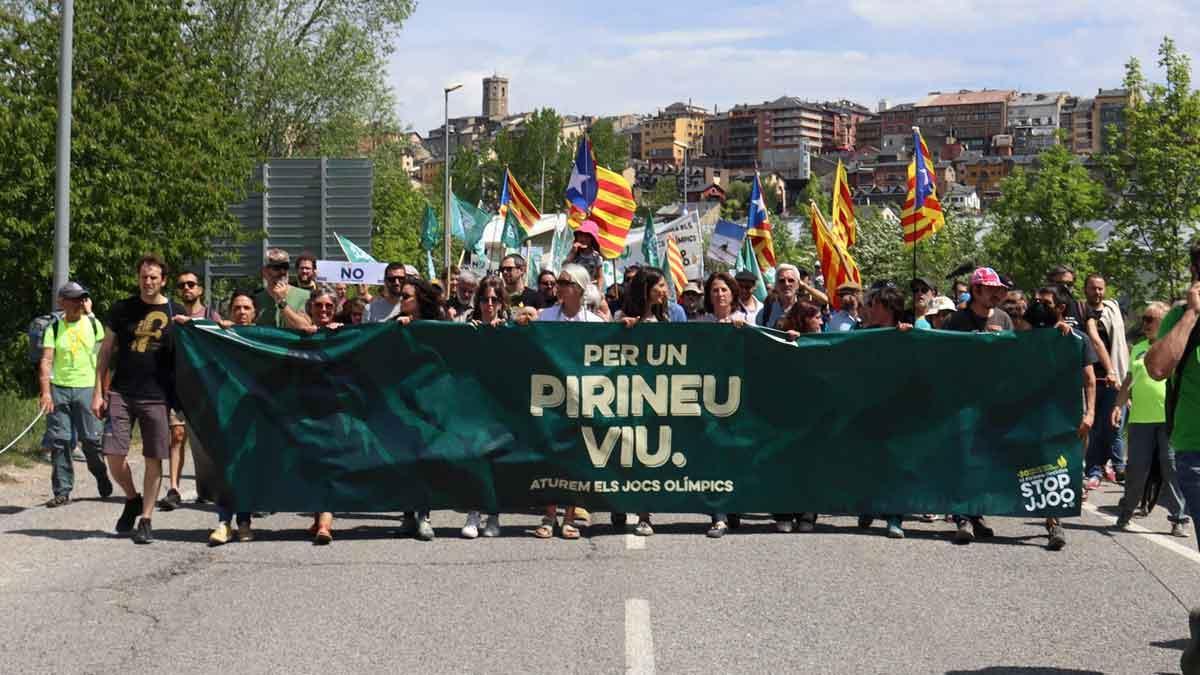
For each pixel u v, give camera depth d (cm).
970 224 6875
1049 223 4962
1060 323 1027
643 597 795
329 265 2683
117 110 2244
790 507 1031
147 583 840
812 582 842
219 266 2802
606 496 1021
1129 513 1113
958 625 735
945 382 1031
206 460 1004
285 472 1002
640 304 1040
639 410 1024
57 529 1053
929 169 1859
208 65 2497
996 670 648
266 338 1006
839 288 1238
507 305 1088
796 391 1031
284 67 4238
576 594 805
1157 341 629
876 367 1031
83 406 1201
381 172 5172
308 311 1260
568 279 1046
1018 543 1017
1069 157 5003
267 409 1004
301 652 673
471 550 959
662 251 2756
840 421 1032
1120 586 848
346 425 1008
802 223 8931
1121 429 1431
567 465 1019
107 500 1225
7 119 2108
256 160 2755
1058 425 1027
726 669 643
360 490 1005
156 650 679
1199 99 3906
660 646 684
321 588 823
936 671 645
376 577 858
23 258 2164
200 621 739
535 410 1020
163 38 2348
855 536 1031
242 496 998
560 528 1055
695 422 1027
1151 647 696
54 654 672
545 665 649
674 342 1025
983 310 1114
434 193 14412
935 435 1030
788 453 1031
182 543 990
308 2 4412
